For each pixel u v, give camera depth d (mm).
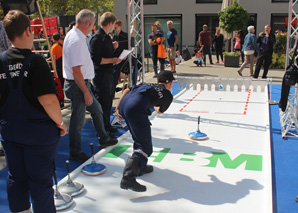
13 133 2492
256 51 12000
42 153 2574
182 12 22391
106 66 5199
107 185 3801
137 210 3238
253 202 3352
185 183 3795
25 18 2521
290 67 5207
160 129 5988
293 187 3824
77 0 22656
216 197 3467
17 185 2668
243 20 15562
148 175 4016
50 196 2699
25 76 2453
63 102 8000
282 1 20578
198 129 5508
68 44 4031
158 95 3523
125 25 22891
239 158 4527
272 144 5293
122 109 3664
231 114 7062
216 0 21703
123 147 5086
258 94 9406
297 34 5215
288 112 5867
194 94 9555
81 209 3277
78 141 4559
